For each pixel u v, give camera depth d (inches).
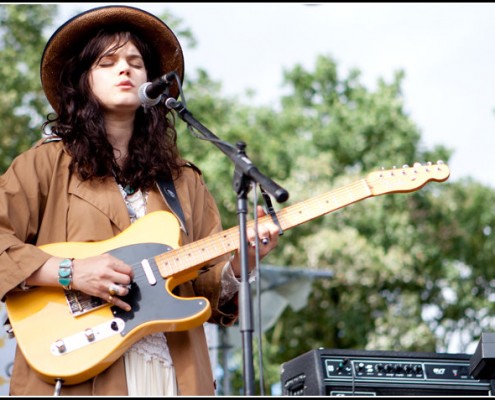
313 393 286.7
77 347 254.7
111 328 257.6
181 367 265.4
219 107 1222.9
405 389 291.7
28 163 282.2
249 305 241.6
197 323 261.9
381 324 1164.5
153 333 266.8
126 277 259.1
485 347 273.4
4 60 1115.3
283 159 1196.5
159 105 306.3
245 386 232.7
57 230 276.1
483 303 1212.5
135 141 296.5
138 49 305.9
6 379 423.8
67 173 282.8
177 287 280.1
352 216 1151.0
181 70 322.3
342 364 289.6
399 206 1187.3
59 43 304.3
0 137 1062.4
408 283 1192.2
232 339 681.0
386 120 1253.7
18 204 274.7
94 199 278.5
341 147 1238.9
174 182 296.0
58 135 290.8
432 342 1155.3
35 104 1099.9
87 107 292.4
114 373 257.4
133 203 286.4
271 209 280.2
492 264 1246.9
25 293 264.8
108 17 303.3
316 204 283.3
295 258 1120.8
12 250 263.6
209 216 302.8
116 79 292.2
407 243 1157.1
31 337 256.8
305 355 292.5
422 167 295.4
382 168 293.9
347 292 1176.8
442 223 1230.9
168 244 273.4
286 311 1184.2
